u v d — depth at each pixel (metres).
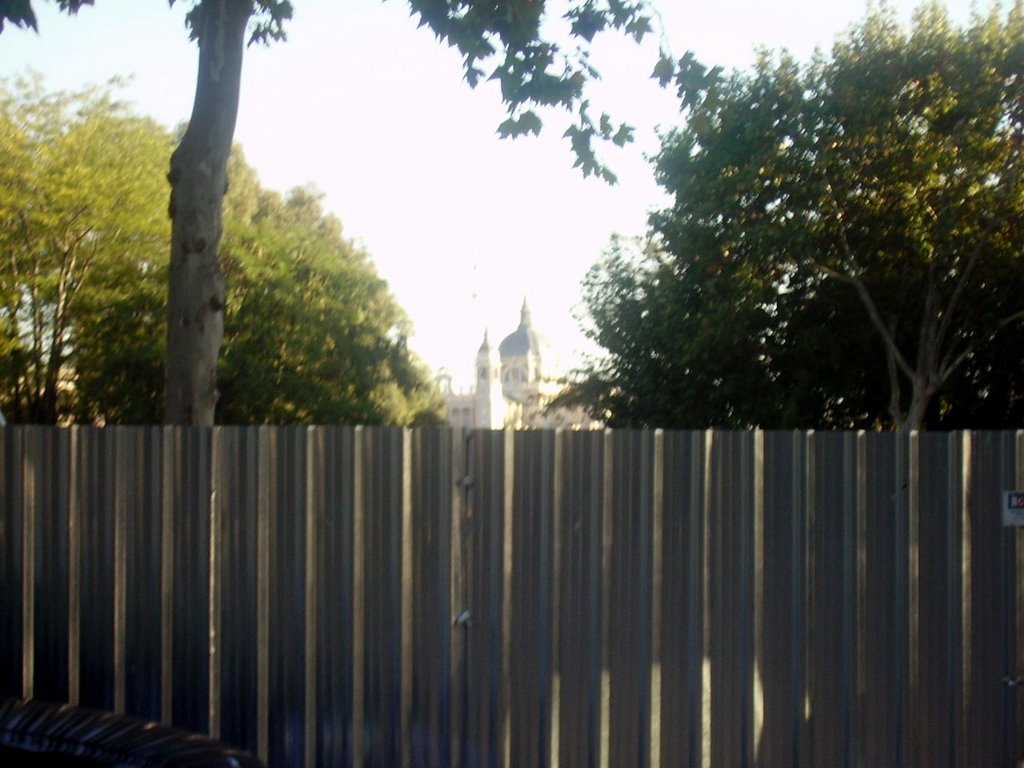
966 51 23.30
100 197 28.62
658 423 29.48
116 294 29.41
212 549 6.27
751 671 6.04
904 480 6.10
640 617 6.04
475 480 6.13
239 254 32.19
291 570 6.21
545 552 6.07
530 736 6.05
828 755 6.05
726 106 23.81
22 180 28.33
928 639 6.09
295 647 6.20
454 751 6.07
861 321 27.20
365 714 6.14
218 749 4.27
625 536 6.06
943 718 6.08
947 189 23.83
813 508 6.08
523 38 8.98
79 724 4.30
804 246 24.02
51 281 28.75
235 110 7.92
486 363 95.25
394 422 37.44
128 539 6.39
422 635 6.12
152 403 29.91
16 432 6.54
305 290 34.94
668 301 27.98
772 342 28.31
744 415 28.42
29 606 6.50
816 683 6.05
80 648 6.42
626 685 6.04
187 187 7.79
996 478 6.14
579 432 6.09
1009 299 26.27
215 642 6.27
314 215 44.00
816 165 23.28
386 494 6.16
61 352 30.14
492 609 6.09
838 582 6.08
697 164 24.53
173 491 6.34
